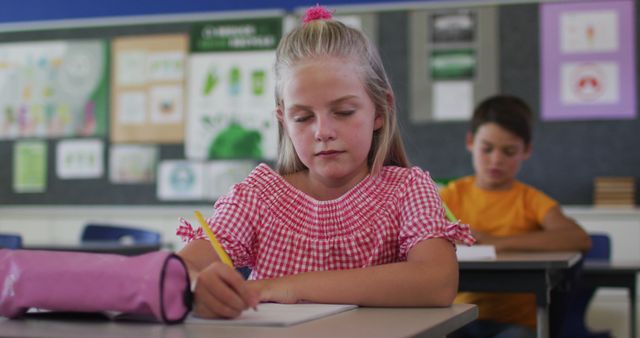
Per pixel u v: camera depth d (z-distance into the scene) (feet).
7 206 14.98
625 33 13.05
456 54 13.44
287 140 4.28
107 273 2.80
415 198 4.04
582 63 13.15
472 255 6.51
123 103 14.65
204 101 14.34
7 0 15.02
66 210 14.70
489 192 8.89
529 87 13.26
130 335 2.46
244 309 2.85
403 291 3.35
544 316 6.11
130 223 14.49
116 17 14.67
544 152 13.17
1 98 15.06
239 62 14.24
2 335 2.47
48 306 2.88
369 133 3.93
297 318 2.77
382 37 13.67
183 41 14.44
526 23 13.28
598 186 12.91
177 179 14.39
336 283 3.38
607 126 13.05
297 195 4.20
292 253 4.09
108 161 14.65
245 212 4.13
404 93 13.58
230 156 14.24
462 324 3.12
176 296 2.77
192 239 4.00
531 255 6.95
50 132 14.88
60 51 14.87
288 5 14.11
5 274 2.95
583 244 8.27
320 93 3.75
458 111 13.43
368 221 4.09
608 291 12.87
